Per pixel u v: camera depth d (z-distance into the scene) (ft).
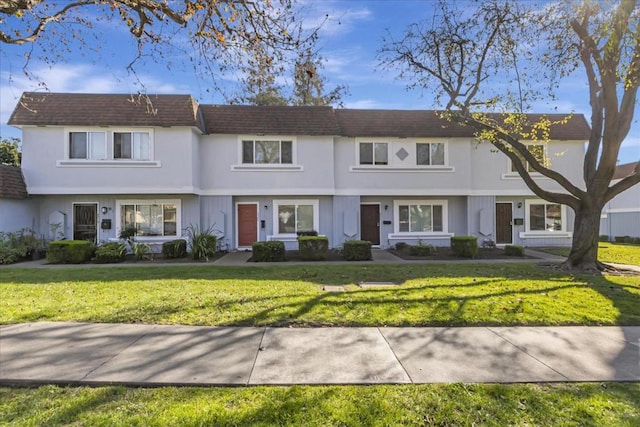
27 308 21.35
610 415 10.68
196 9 20.25
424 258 48.01
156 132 51.49
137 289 26.68
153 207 54.80
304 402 11.22
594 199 37.58
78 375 12.87
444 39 40.22
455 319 19.66
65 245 44.42
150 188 51.19
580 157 61.41
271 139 56.29
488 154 60.18
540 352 15.42
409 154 58.54
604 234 88.07
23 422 10.06
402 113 60.70
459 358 14.74
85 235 54.13
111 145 50.83
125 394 11.70
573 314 20.57
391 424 10.17
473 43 39.78
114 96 52.39
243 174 55.62
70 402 11.14
